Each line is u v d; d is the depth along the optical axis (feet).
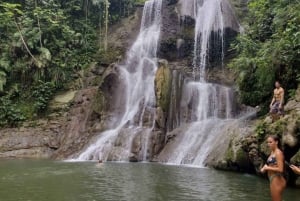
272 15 72.64
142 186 44.52
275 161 29.43
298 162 42.45
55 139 90.68
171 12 120.98
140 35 122.31
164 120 80.18
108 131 85.76
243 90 70.23
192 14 117.60
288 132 44.80
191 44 113.50
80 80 106.73
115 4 136.67
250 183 46.47
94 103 92.17
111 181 48.14
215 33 109.09
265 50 61.93
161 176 52.37
